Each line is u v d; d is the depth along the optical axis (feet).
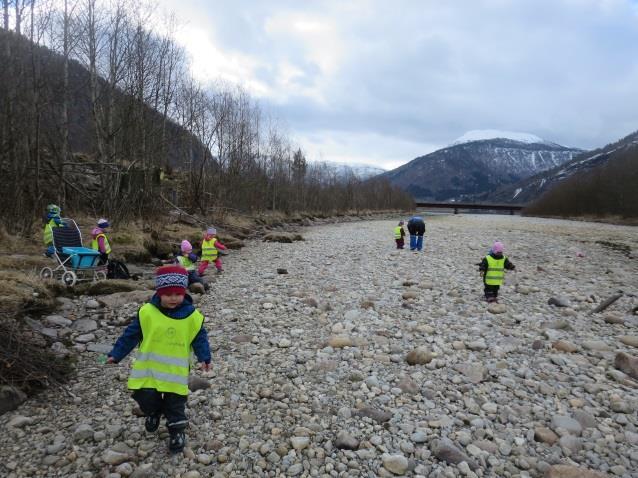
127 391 19.83
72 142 78.18
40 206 54.29
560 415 18.98
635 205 214.69
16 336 21.27
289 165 162.71
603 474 14.47
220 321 31.14
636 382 22.45
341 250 74.23
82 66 72.23
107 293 34.73
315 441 16.72
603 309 36.29
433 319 32.76
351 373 22.66
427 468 15.34
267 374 22.49
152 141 81.87
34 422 17.04
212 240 49.24
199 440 16.49
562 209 268.82
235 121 112.06
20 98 51.62
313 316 32.96
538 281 48.24
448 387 21.49
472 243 87.61
